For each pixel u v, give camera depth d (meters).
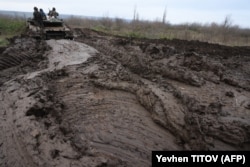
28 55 10.69
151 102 6.47
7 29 21.53
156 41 18.38
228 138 5.64
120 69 8.85
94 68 8.60
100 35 20.84
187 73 9.09
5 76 8.51
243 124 6.07
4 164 4.29
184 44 17.20
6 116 5.69
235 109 7.11
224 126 5.97
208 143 5.42
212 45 17.62
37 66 9.34
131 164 4.63
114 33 25.64
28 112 5.55
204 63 10.41
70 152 4.49
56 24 15.37
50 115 5.63
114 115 6.06
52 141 4.69
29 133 4.88
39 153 4.38
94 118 5.88
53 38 14.84
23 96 6.48
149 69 9.40
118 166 4.46
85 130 5.43
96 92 7.06
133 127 5.69
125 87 7.34
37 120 5.29
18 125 5.20
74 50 11.10
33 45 12.27
